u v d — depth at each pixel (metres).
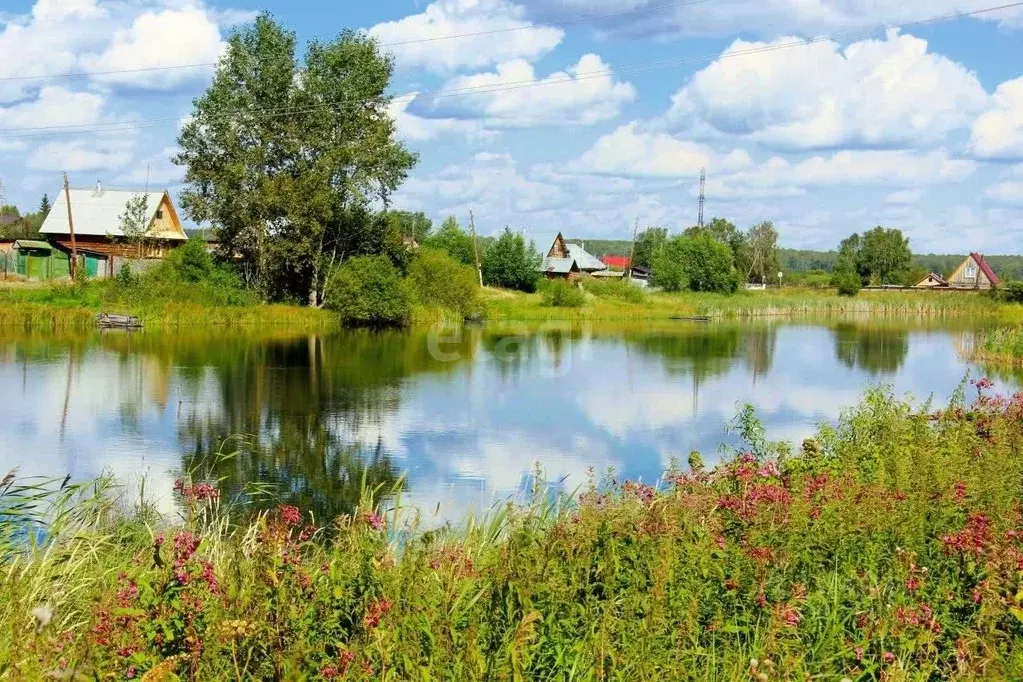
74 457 19.52
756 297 99.62
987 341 46.09
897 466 9.94
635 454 20.64
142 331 49.75
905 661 5.87
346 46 59.59
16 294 53.03
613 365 39.59
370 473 18.55
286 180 57.78
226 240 60.25
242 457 19.95
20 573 7.07
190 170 58.34
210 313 54.41
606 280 93.19
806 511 7.57
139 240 67.75
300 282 63.06
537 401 28.53
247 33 58.72
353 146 59.09
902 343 52.91
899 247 157.25
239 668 4.91
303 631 5.12
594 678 5.31
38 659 4.97
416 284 64.94
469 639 5.04
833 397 29.73
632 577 6.20
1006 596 6.33
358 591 5.66
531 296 87.38
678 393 30.67
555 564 6.21
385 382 32.53
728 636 5.92
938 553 7.52
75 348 40.59
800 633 6.11
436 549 6.82
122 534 9.92
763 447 14.28
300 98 58.69
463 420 24.95
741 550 6.75
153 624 5.04
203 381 31.56
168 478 17.67
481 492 16.39
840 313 89.88
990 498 8.84
